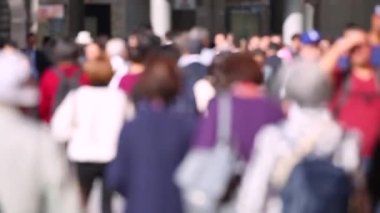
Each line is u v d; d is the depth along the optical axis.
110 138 20.22
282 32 57.97
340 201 12.66
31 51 35.38
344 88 18.83
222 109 14.98
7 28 66.38
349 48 18.78
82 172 20.36
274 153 13.02
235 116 14.95
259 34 63.44
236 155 14.77
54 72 25.06
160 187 14.65
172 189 14.72
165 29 51.44
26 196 10.45
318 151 12.88
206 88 22.67
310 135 12.91
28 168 10.48
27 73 10.95
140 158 14.69
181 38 26.08
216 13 69.19
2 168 10.45
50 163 10.57
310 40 23.92
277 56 34.06
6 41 31.45
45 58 34.25
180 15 57.28
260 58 32.59
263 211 13.12
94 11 70.88
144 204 14.58
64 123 20.27
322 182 12.60
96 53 24.52
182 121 14.99
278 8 60.41
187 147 14.95
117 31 70.56
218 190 14.41
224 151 14.60
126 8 58.00
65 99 23.06
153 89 15.23
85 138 20.23
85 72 22.22
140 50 23.00
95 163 20.27
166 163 14.73
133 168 14.74
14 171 10.45
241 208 13.27
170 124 14.91
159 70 15.31
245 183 13.25
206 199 14.39
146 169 14.65
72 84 24.81
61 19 60.94
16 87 10.76
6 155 10.47
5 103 10.73
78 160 20.19
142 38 27.09
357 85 18.75
